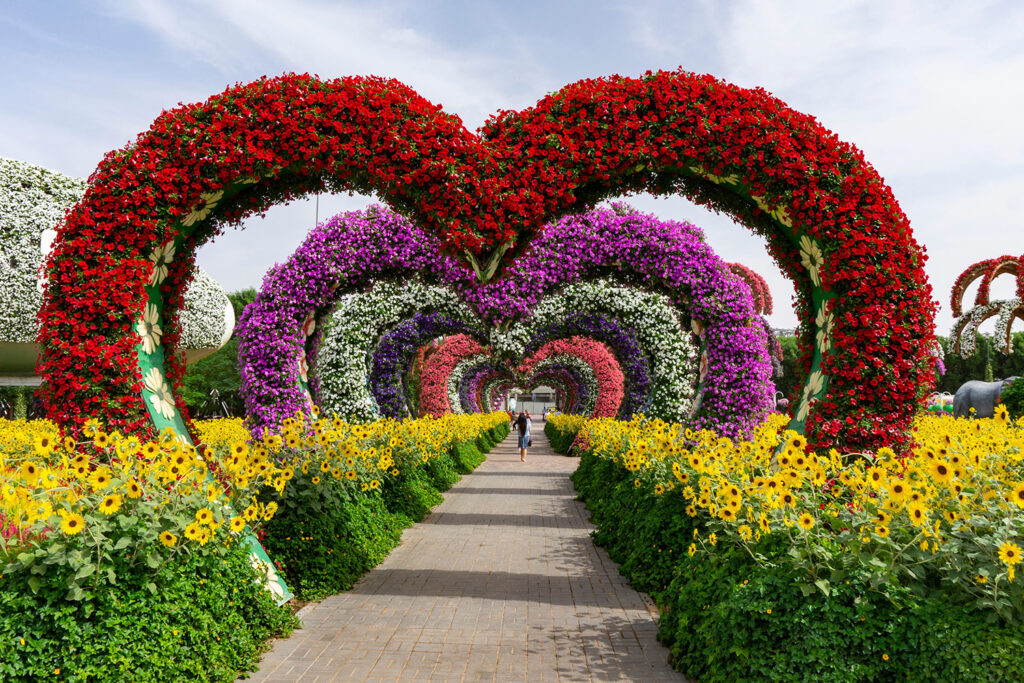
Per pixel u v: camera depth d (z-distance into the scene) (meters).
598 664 4.12
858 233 5.18
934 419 9.69
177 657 3.53
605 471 10.35
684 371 13.40
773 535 3.78
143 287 5.18
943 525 3.43
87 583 3.30
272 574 5.06
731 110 5.35
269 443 6.17
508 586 5.96
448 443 14.96
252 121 5.19
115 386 4.97
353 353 13.36
